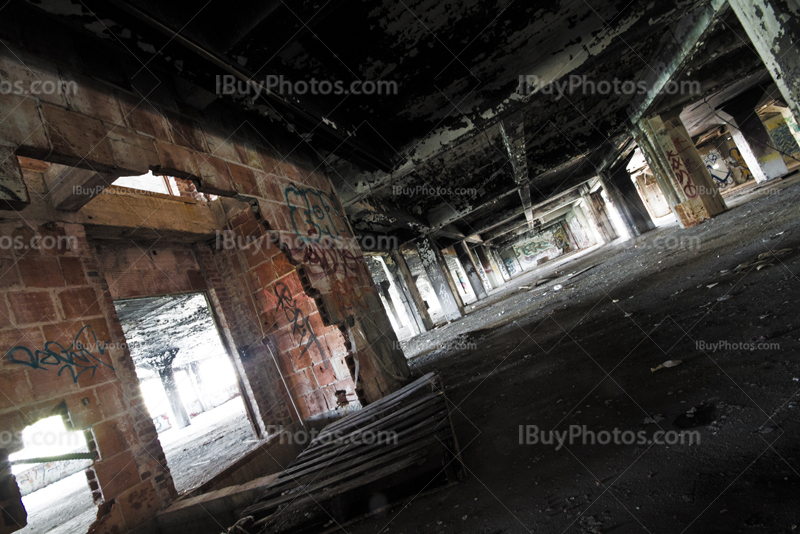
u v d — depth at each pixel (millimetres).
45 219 4855
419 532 2158
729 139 19188
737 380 2285
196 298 8789
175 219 7020
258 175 4840
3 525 3451
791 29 3852
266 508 2941
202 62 3480
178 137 3754
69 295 4832
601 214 22609
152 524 4656
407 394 4773
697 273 5320
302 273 4980
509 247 46438
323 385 6668
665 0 4992
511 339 6953
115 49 3064
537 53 5566
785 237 4887
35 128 2535
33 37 2705
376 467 2840
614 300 6203
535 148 11078
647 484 1774
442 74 5445
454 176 10570
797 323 2592
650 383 2764
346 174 7133
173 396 18906
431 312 27797
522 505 2018
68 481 13352
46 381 4289
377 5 3885
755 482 1508
